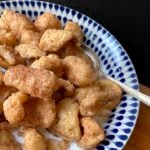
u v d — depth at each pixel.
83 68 0.19
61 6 0.23
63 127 0.18
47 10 0.23
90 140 0.17
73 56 0.20
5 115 0.17
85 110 0.18
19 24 0.21
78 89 0.19
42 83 0.17
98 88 0.19
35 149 0.17
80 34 0.21
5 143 0.17
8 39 0.21
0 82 0.18
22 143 0.18
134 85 0.20
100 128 0.17
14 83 0.17
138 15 0.23
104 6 0.23
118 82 0.20
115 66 0.21
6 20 0.22
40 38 0.21
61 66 0.19
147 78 0.24
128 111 0.19
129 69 0.20
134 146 0.19
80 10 0.24
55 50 0.20
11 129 0.18
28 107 0.18
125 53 0.21
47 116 0.17
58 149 0.17
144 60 0.24
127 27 0.23
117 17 0.23
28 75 0.17
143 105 0.20
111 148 0.17
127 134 0.18
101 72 0.21
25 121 0.18
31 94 0.17
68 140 0.18
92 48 0.22
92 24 0.23
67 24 0.21
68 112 0.18
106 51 0.22
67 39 0.20
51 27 0.22
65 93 0.19
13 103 0.17
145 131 0.20
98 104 0.18
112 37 0.22
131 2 0.22
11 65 0.19
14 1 0.23
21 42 0.21
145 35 0.23
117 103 0.19
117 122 0.18
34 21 0.23
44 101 0.18
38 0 0.24
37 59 0.19
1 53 0.19
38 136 0.17
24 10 0.23
